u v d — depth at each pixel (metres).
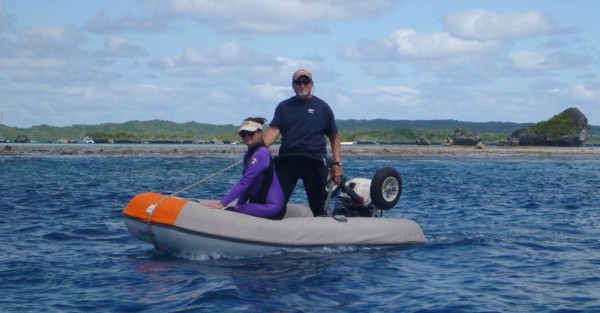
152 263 7.51
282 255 7.80
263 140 8.05
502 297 6.21
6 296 6.11
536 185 23.02
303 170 8.16
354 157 55.16
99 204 14.54
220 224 7.51
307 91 8.13
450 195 17.92
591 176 29.48
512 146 106.38
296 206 8.64
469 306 5.87
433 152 67.38
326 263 7.48
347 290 6.39
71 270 7.19
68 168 32.03
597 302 6.05
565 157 61.72
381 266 7.43
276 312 5.62
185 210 7.56
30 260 7.72
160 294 6.16
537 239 9.68
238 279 6.70
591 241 9.58
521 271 7.37
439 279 6.92
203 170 31.66
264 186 7.97
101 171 29.78
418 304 5.93
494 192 19.34
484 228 10.84
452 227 10.91
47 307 5.74
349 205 8.84
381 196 8.68
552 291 6.47
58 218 11.81
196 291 6.23
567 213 13.54
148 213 7.67
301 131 8.15
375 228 8.49
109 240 9.29
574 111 109.62
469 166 39.75
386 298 6.13
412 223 9.02
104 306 5.77
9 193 17.31
